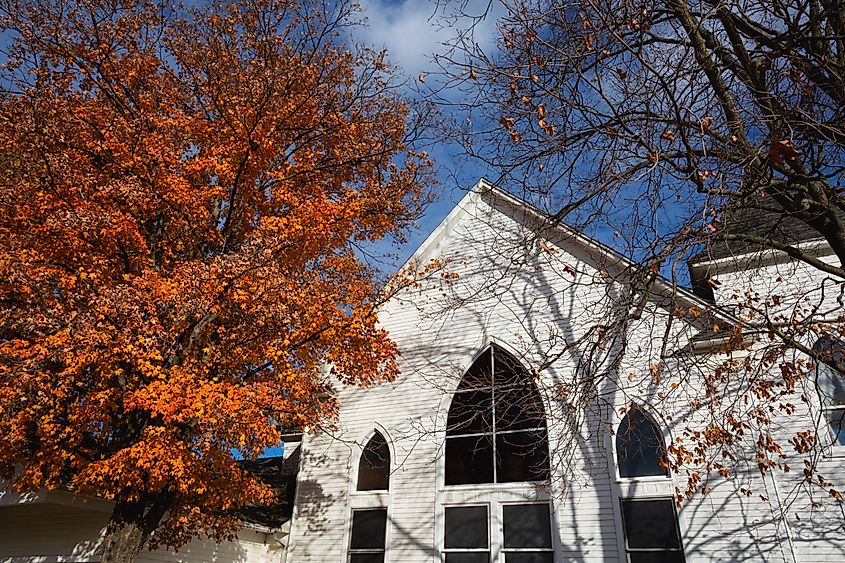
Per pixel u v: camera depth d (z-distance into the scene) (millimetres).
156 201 12094
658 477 11977
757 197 8609
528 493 12875
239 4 14625
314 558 14094
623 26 8648
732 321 11570
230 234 13984
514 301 15047
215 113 14664
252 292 11289
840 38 7844
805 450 10000
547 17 8891
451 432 14250
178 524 11328
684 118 8305
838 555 10391
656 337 12062
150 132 13055
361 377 13109
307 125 14930
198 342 12016
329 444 15391
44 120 11766
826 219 8469
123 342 9828
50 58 13266
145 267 11938
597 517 12047
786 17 8539
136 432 11148
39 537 13055
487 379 14086
